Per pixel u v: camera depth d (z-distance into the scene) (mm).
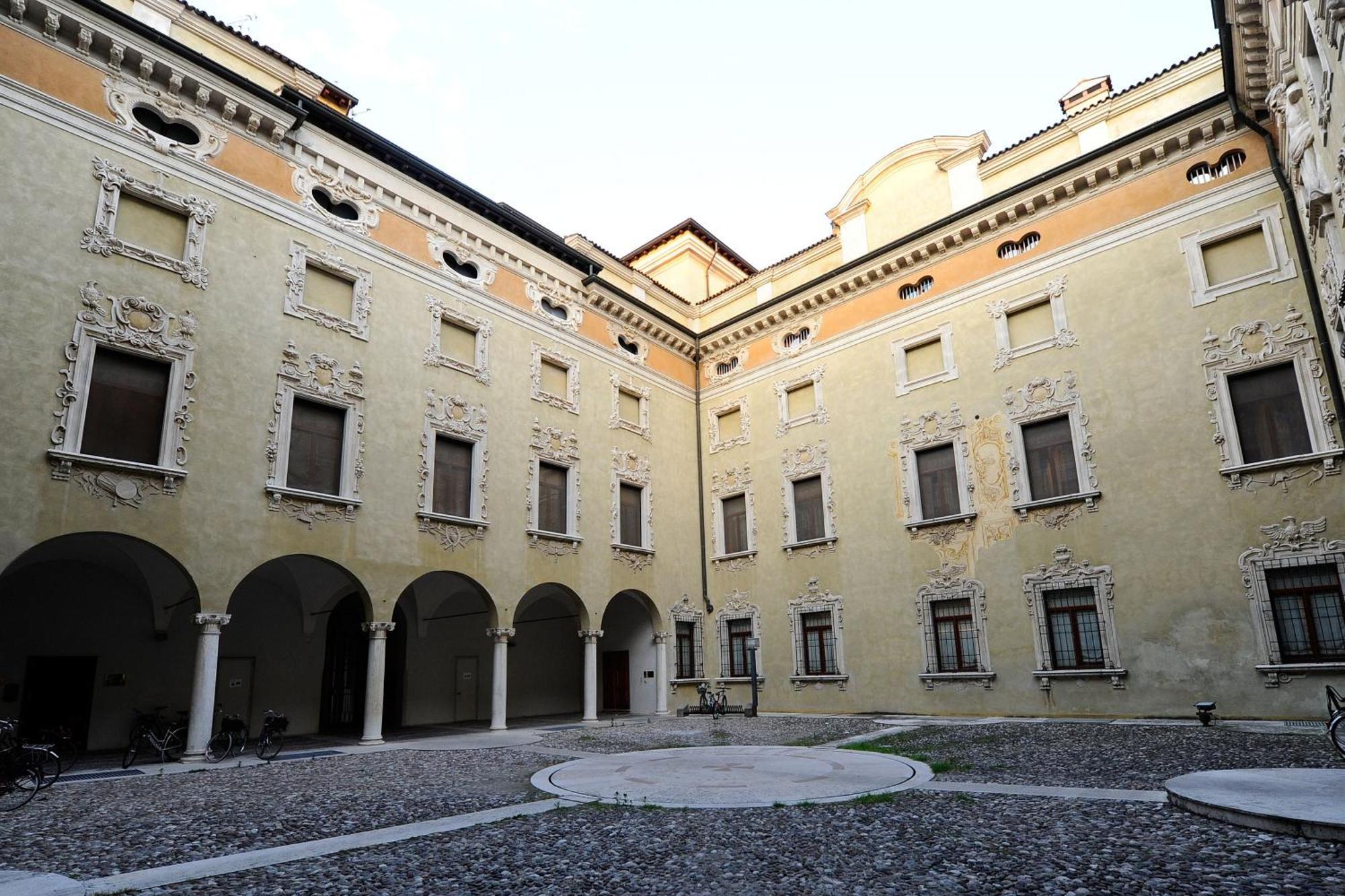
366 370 19422
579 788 10492
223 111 17922
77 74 15797
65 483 14094
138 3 19188
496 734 19922
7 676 16359
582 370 25625
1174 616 18078
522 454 22859
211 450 16156
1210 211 19109
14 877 6598
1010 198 22328
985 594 21125
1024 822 7715
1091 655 19375
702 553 28297
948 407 22812
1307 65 12164
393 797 10445
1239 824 7043
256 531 16562
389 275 20594
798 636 25000
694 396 30016
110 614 17922
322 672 21859
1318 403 16859
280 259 18312
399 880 6309
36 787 10633
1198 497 18141
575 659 29500
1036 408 21062
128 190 16062
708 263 34875
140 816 9375
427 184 22172
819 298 26453
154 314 15844
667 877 6254
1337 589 16297
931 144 25094
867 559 23719
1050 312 21531
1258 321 17938
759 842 7270
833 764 12258
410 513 19594
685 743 16531
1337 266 13672
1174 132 19656
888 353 24609
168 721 17594
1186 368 18797
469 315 22328
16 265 14203
